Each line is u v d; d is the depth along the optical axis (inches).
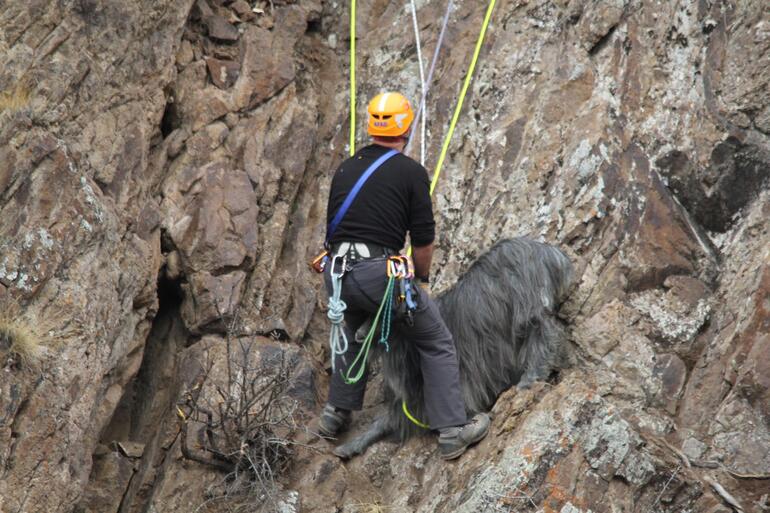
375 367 613.9
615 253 596.7
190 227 625.6
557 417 506.9
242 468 544.4
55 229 536.1
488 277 554.6
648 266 597.9
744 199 622.8
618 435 507.2
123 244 585.3
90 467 534.6
